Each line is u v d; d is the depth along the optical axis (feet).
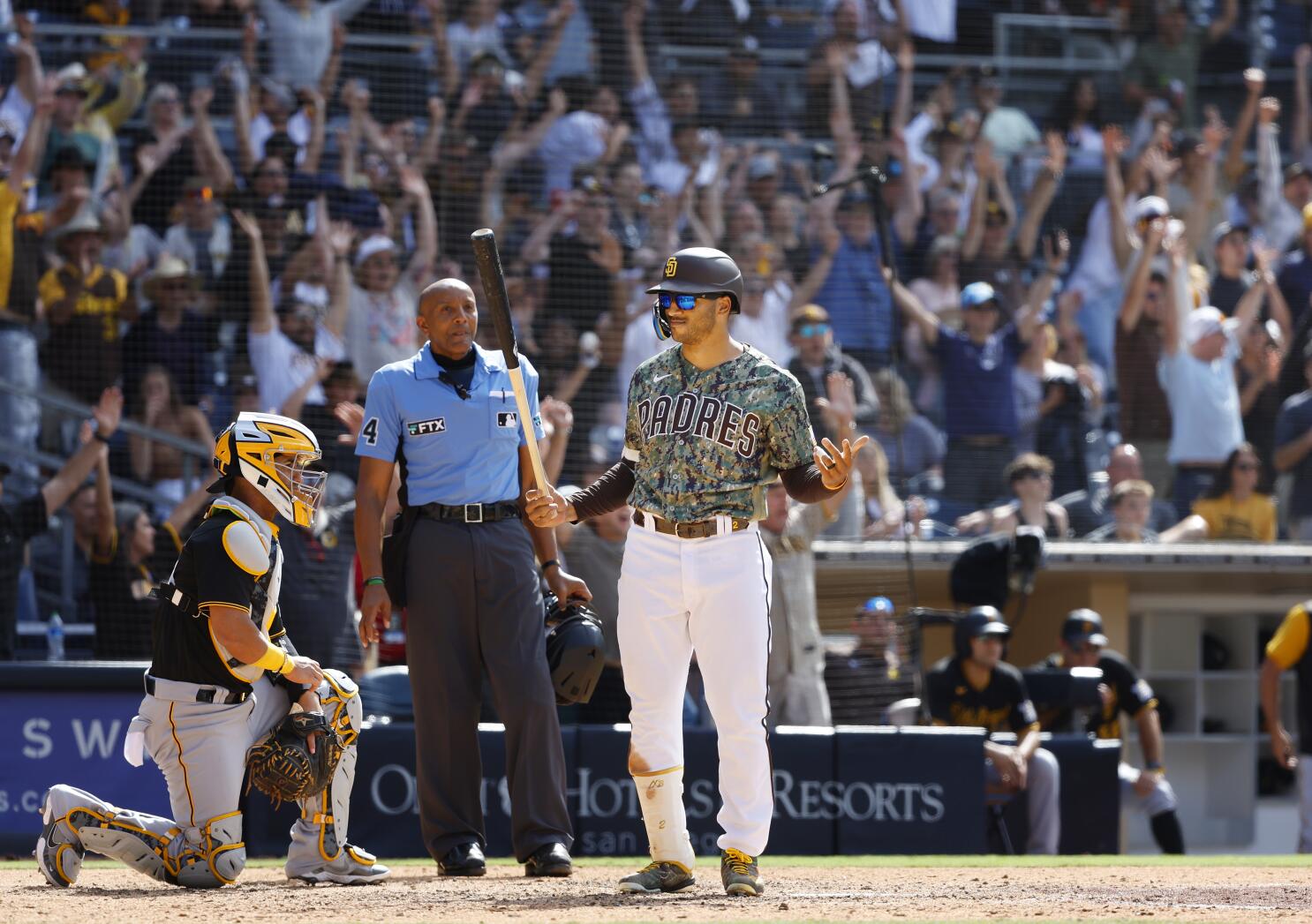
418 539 47.14
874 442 97.86
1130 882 45.06
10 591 79.51
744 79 113.70
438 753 47.14
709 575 38.09
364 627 47.16
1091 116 124.06
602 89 109.09
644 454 39.06
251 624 41.19
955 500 104.47
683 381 38.81
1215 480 108.37
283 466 42.09
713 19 113.39
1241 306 114.21
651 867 40.14
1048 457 106.11
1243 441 110.93
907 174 112.68
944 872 50.01
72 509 83.66
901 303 107.55
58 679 64.75
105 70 102.42
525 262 101.76
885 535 93.56
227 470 42.32
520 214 103.81
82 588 87.10
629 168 106.93
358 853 44.75
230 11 104.68
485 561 46.91
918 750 71.20
